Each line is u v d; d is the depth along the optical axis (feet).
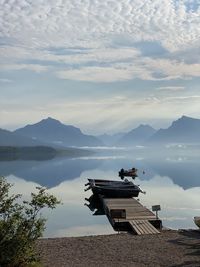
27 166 349.20
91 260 51.88
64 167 338.54
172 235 68.28
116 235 70.03
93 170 299.99
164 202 125.59
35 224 44.75
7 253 41.93
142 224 79.30
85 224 93.09
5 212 43.80
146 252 55.62
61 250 57.47
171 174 246.06
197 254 54.08
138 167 330.13
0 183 44.88
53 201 46.26
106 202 115.96
